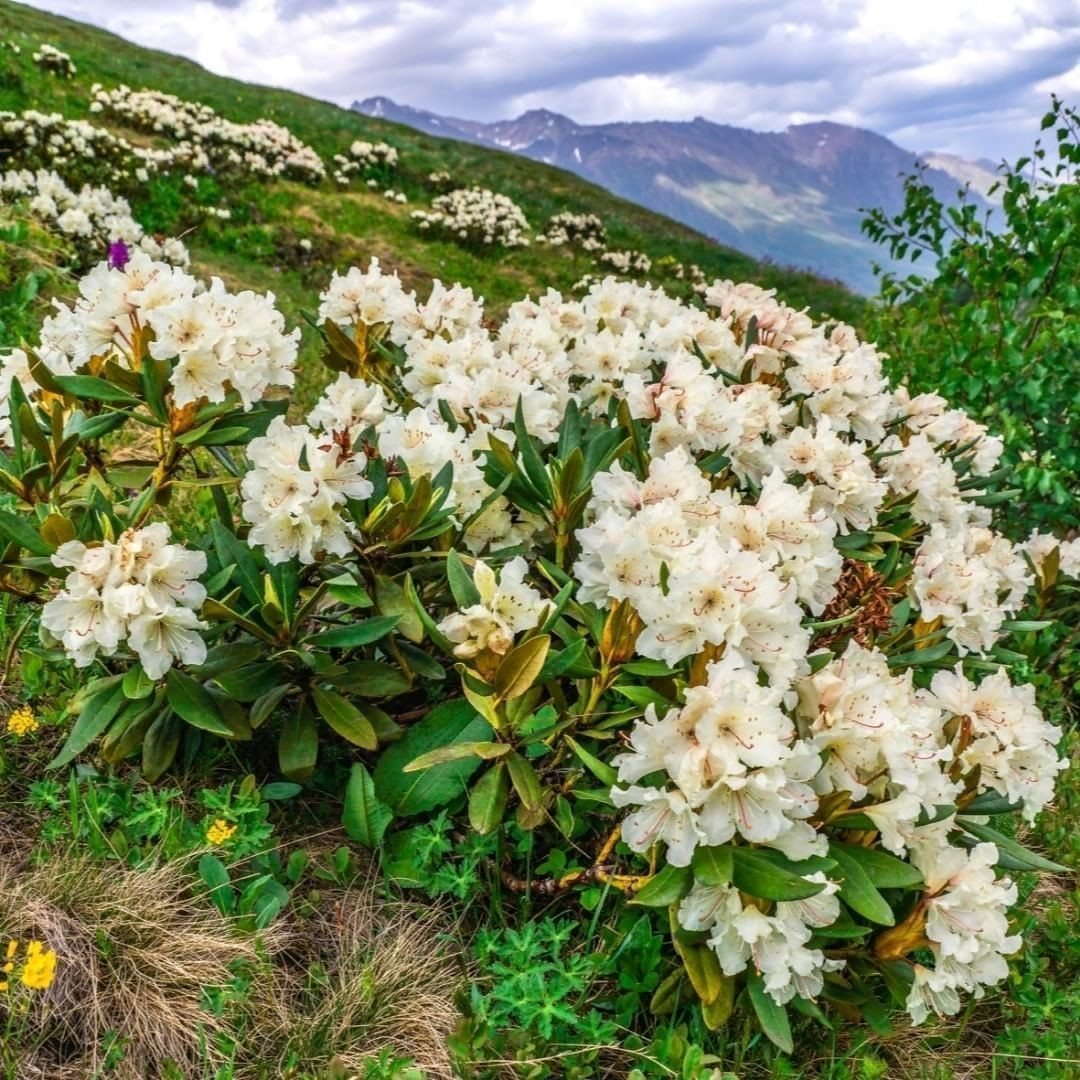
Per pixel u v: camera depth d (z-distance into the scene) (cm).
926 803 233
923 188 632
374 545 262
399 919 249
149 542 228
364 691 268
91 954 214
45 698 286
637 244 1961
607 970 240
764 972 211
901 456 367
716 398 321
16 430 263
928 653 301
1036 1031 263
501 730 243
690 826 204
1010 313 582
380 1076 206
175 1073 199
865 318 681
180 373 261
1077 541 462
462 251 1470
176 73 2219
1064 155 576
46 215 755
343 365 380
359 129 2147
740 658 212
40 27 2517
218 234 1116
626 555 235
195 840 249
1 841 241
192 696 246
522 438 287
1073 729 415
